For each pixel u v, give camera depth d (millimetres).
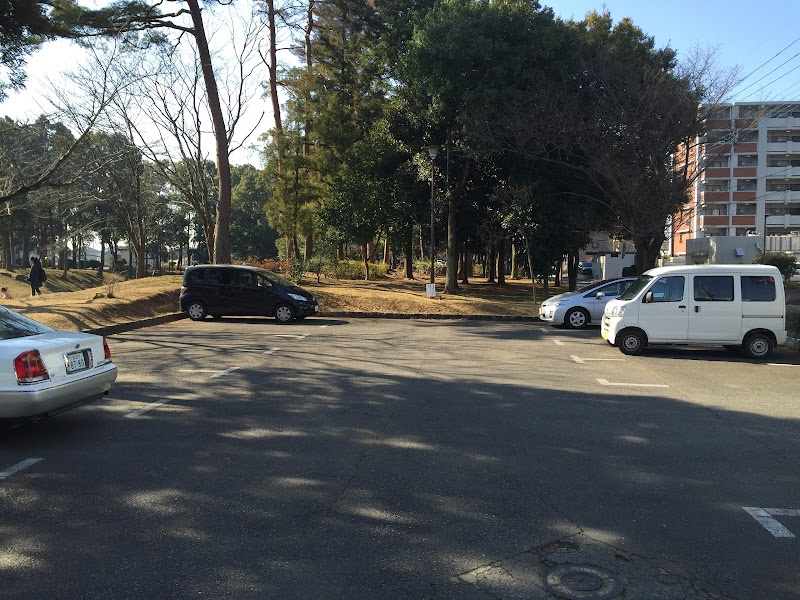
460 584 3484
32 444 6133
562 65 21281
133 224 43906
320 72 29891
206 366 10672
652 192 20375
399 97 27875
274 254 74188
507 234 28062
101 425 6844
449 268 26250
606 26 25094
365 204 29391
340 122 28250
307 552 3861
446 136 25828
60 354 6215
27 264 69188
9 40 14547
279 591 3398
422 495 4824
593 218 22984
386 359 11578
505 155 24297
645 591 3420
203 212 27672
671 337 12055
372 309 21281
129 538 4055
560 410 7645
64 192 29891
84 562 3725
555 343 14000
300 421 7035
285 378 9617
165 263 81062
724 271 12023
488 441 6281
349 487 4984
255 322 18500
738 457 5844
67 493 4844
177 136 26250
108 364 7016
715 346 13203
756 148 60031
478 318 20031
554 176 23594
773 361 11617
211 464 5543
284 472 5336
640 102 19781
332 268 31734
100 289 21734
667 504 4680
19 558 3777
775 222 60375
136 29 20734
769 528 4273
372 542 4008
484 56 20344
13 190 19031
